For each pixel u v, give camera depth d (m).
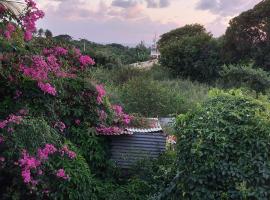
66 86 7.02
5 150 5.63
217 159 5.33
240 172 5.24
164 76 22.81
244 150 5.34
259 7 22.80
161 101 11.79
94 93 7.19
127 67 18.20
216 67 23.25
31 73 6.58
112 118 7.45
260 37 22.91
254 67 22.44
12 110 6.39
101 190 6.42
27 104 6.50
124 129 7.45
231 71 19.62
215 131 5.49
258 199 5.09
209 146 5.41
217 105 5.90
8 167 5.64
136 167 7.15
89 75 7.82
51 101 6.70
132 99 11.54
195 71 23.91
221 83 20.14
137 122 7.88
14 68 6.51
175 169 6.14
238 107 5.80
